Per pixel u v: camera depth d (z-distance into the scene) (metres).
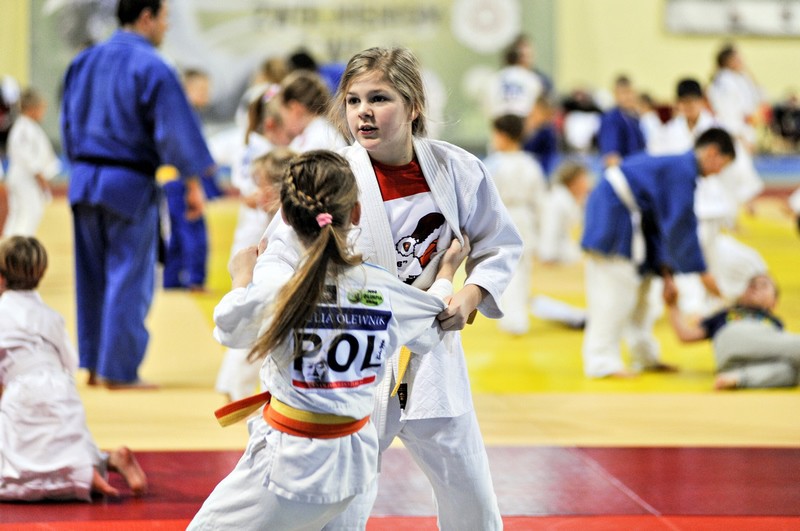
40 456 5.79
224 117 26.83
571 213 16.00
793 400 8.50
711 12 28.33
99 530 5.38
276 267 3.91
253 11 26.80
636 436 7.37
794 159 26.67
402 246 4.18
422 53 27.23
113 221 8.47
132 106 8.45
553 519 5.63
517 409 8.15
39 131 14.95
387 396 4.19
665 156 9.05
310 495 3.76
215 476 6.34
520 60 17.84
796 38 28.45
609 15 28.06
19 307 6.03
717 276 11.32
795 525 5.58
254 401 3.96
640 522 5.61
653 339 9.66
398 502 5.88
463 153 4.32
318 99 7.62
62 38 26.05
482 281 4.25
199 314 11.88
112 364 8.55
